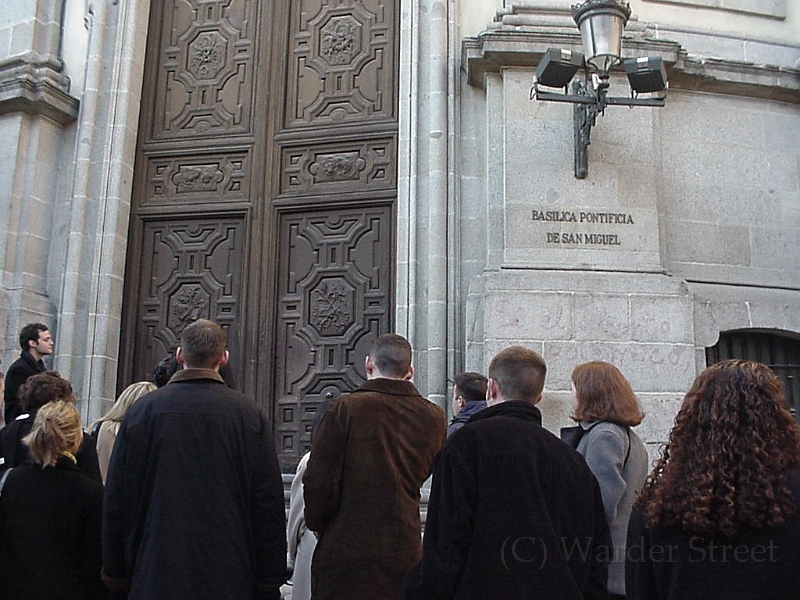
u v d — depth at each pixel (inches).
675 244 291.9
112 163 328.5
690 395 85.7
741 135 307.9
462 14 306.5
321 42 336.2
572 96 252.8
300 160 326.0
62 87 333.7
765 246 300.7
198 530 128.2
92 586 141.2
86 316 314.7
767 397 81.3
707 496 77.5
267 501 136.3
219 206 327.9
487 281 263.0
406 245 287.6
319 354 306.7
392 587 130.7
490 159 283.0
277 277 317.7
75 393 306.7
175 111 344.5
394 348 145.7
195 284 325.4
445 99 295.4
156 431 133.1
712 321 282.2
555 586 100.2
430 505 106.5
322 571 131.6
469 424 109.5
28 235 319.9
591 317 259.6
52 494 139.9
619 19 244.5
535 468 106.0
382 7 331.0
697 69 297.7
